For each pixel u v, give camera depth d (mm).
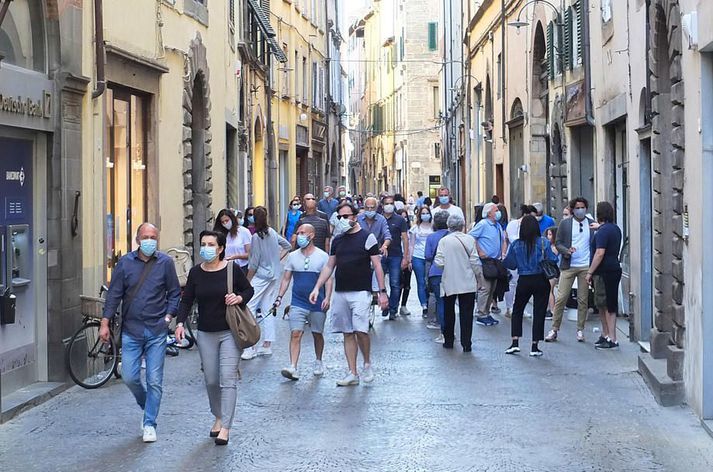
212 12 29859
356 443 13492
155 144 23578
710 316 14172
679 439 13523
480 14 52781
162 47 23844
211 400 13969
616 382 17594
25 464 12711
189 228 26500
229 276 13812
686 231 15227
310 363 20047
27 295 16922
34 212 17094
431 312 25344
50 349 17281
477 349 21656
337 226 17781
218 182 31250
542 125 38656
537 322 20516
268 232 21016
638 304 21953
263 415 15297
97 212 19141
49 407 15977
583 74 29547
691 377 15047
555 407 15633
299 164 66562
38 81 16656
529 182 39031
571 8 31516
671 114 18094
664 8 16719
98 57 18828
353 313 17547
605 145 27234
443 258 21328
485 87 52750
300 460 12672
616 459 12570
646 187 21797
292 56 60375
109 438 13977
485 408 15609
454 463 12438
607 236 20938
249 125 43906
